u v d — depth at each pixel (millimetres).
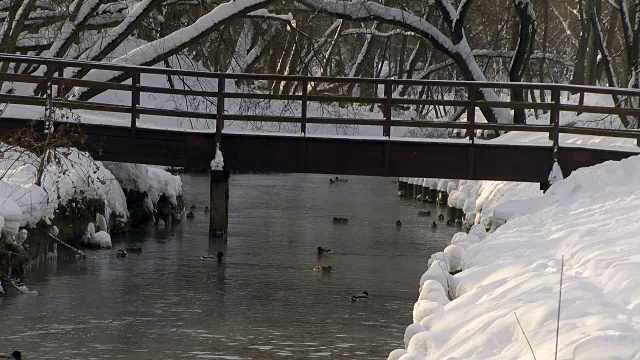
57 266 24406
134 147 29766
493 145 29203
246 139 29578
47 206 25141
